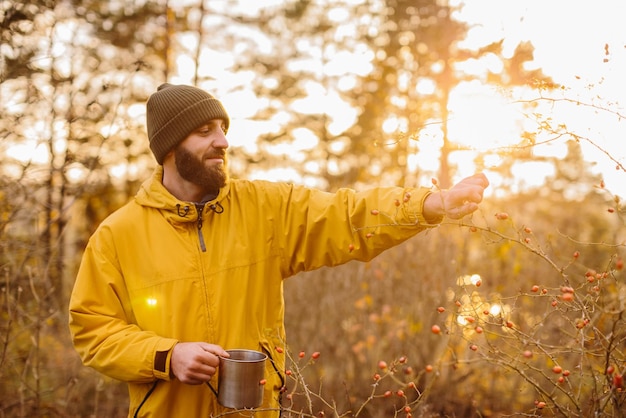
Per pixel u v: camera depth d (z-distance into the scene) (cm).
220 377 172
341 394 403
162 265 192
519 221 483
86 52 693
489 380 388
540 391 167
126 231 198
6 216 373
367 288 470
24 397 357
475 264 441
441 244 446
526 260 416
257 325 196
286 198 207
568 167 594
